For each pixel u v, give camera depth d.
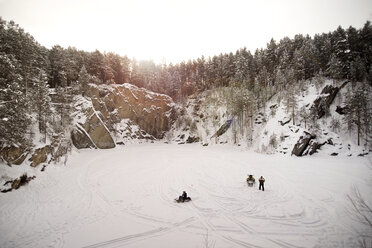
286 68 62.25
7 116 18.27
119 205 14.80
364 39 53.34
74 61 55.88
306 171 24.80
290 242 9.21
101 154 40.34
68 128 42.09
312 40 67.31
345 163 29.61
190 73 96.94
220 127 61.91
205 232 10.43
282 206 13.91
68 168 27.11
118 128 60.66
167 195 16.97
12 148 20.42
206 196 16.50
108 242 9.67
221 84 79.19
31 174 20.95
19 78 22.00
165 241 9.59
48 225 11.75
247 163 31.53
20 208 14.29
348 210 12.69
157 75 92.31
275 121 46.59
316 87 51.44
